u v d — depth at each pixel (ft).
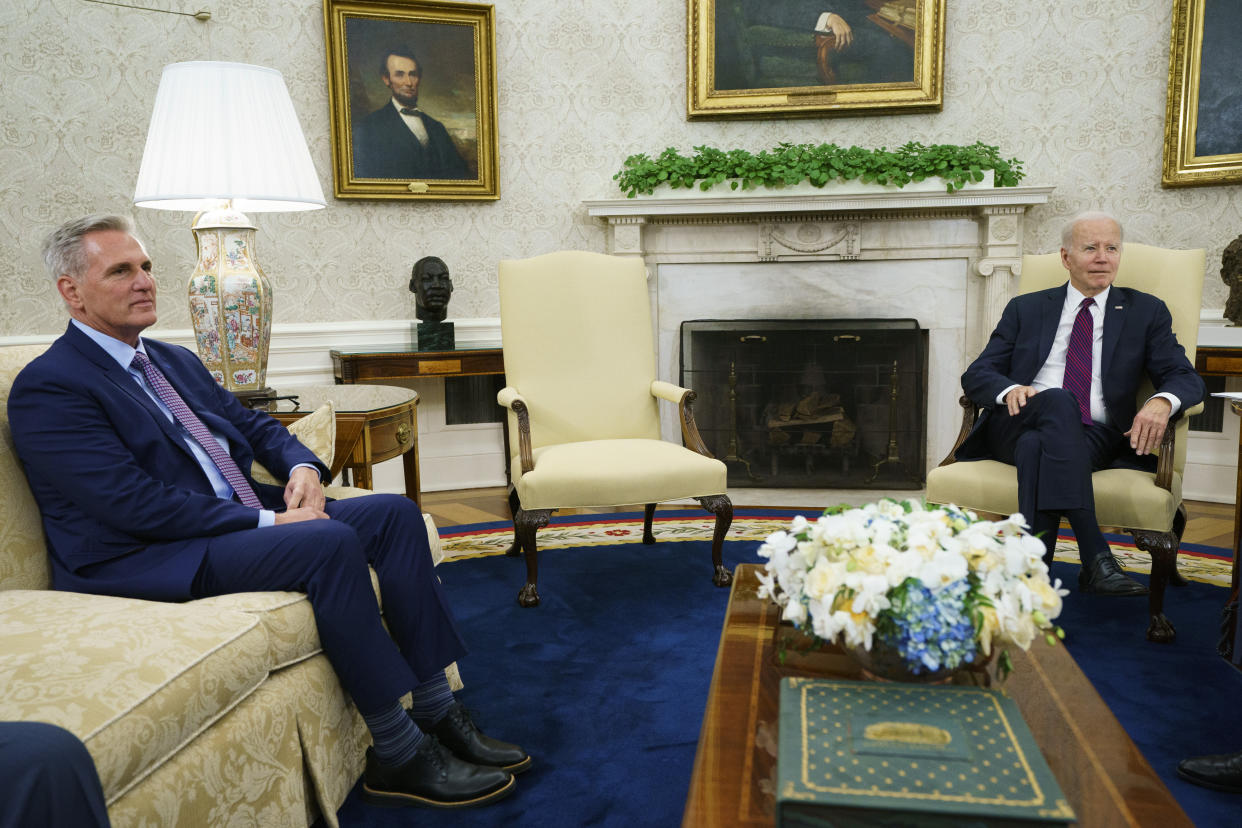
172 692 4.29
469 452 15.84
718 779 3.58
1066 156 14.40
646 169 14.32
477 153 14.85
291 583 5.46
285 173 8.23
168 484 5.97
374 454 8.80
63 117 12.65
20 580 5.49
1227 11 13.12
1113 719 4.00
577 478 9.38
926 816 3.01
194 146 7.88
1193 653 8.02
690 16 14.75
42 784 3.55
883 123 14.93
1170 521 8.23
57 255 5.78
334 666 5.59
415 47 14.35
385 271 14.90
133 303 5.96
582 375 11.10
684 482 9.68
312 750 5.30
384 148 14.46
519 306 11.02
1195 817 5.47
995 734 3.47
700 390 15.48
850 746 3.41
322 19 14.03
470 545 11.99
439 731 6.09
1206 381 13.79
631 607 9.48
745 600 5.67
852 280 14.85
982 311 14.51
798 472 15.47
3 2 12.16
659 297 15.25
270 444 7.01
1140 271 9.69
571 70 15.08
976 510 8.83
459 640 6.23
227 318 8.63
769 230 14.67
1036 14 14.23
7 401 5.61
